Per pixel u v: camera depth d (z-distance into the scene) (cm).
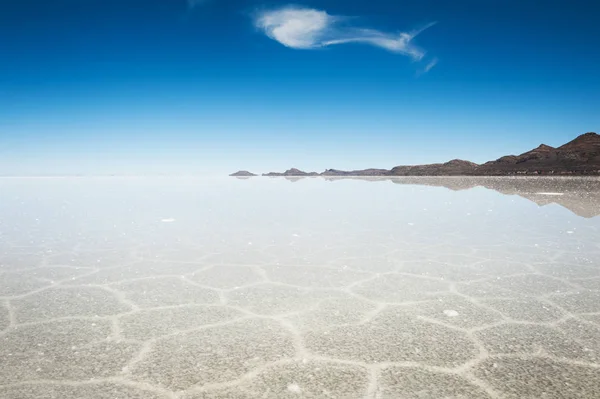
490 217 955
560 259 505
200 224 871
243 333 281
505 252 554
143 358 243
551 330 282
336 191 2303
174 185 3847
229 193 2209
